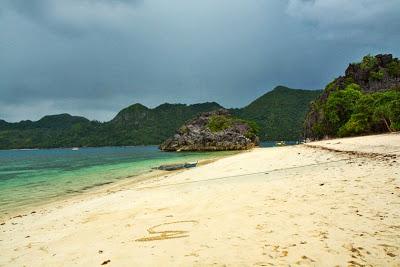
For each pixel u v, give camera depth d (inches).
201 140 4682.6
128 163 2215.8
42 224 509.0
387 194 397.1
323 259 232.5
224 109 5767.7
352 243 256.8
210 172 1029.8
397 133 2116.1
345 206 366.3
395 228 281.6
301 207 386.9
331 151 1224.8
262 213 379.2
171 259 258.2
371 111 3026.6
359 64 4766.2
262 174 790.5
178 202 537.3
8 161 3545.8
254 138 5137.8
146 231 360.8
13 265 301.1
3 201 848.9
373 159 775.1
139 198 641.6
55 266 277.9
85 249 318.7
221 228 335.3
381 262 221.9
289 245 264.2
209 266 236.2
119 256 279.6
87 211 571.5
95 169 1820.9
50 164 2600.9
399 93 3031.5
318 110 4633.4
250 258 244.8
